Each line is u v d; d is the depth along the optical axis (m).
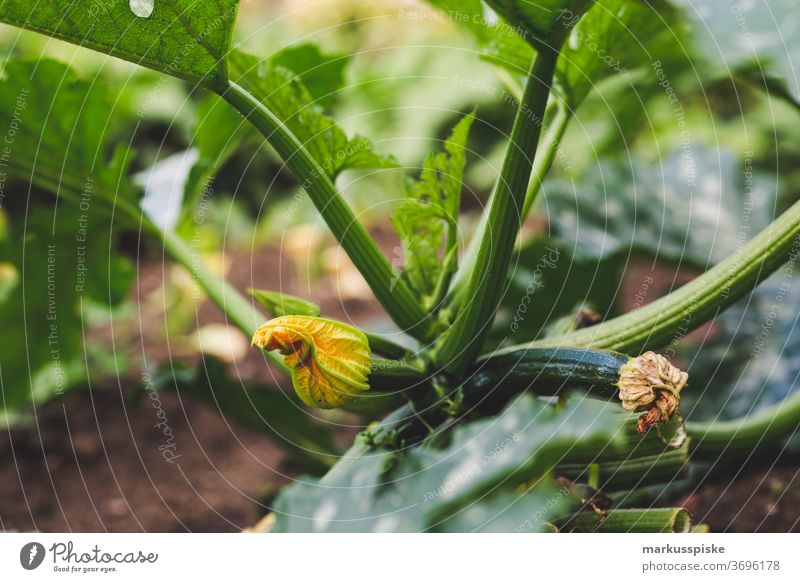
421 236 0.72
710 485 0.88
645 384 0.64
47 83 0.83
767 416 0.80
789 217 0.69
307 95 0.72
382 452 0.69
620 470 0.71
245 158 2.18
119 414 1.32
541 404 0.66
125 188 0.88
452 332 0.69
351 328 0.65
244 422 0.99
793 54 0.92
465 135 0.69
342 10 2.34
